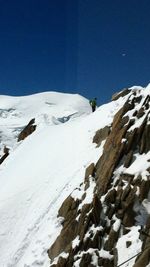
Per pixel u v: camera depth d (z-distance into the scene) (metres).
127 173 21.38
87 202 21.80
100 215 20.73
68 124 38.81
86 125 33.16
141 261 16.23
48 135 39.03
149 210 19.67
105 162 23.42
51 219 24.02
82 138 31.30
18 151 41.84
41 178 29.34
